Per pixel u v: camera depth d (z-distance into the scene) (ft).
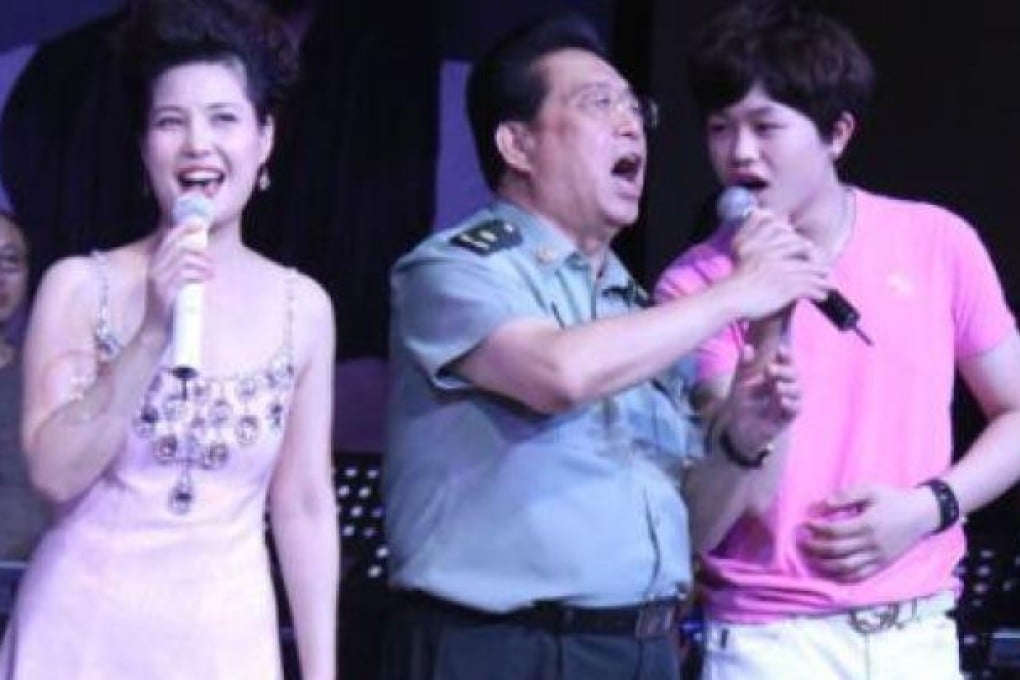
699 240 35.24
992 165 54.85
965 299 31.58
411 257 29.37
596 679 28.19
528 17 53.62
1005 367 31.65
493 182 30.86
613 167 29.66
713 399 30.66
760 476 29.73
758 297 27.61
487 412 28.40
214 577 26.73
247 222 51.65
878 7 54.85
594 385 26.94
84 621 26.18
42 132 50.90
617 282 30.58
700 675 31.40
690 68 31.40
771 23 30.89
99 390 25.35
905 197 54.70
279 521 29.07
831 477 30.17
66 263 27.22
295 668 39.22
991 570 41.29
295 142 52.03
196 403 26.78
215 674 26.55
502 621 27.94
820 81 30.35
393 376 29.71
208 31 27.37
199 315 25.09
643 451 29.40
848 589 29.89
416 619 28.43
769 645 30.12
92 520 26.48
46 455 25.82
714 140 31.37
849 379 30.40
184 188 27.22
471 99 30.96
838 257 31.01
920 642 30.42
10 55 50.80
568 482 28.14
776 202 30.71
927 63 54.95
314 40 52.29
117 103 51.08
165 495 26.53
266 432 27.27
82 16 51.03
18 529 42.22
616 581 28.17
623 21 54.39
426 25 52.95
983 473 30.78
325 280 52.19
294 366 27.94
